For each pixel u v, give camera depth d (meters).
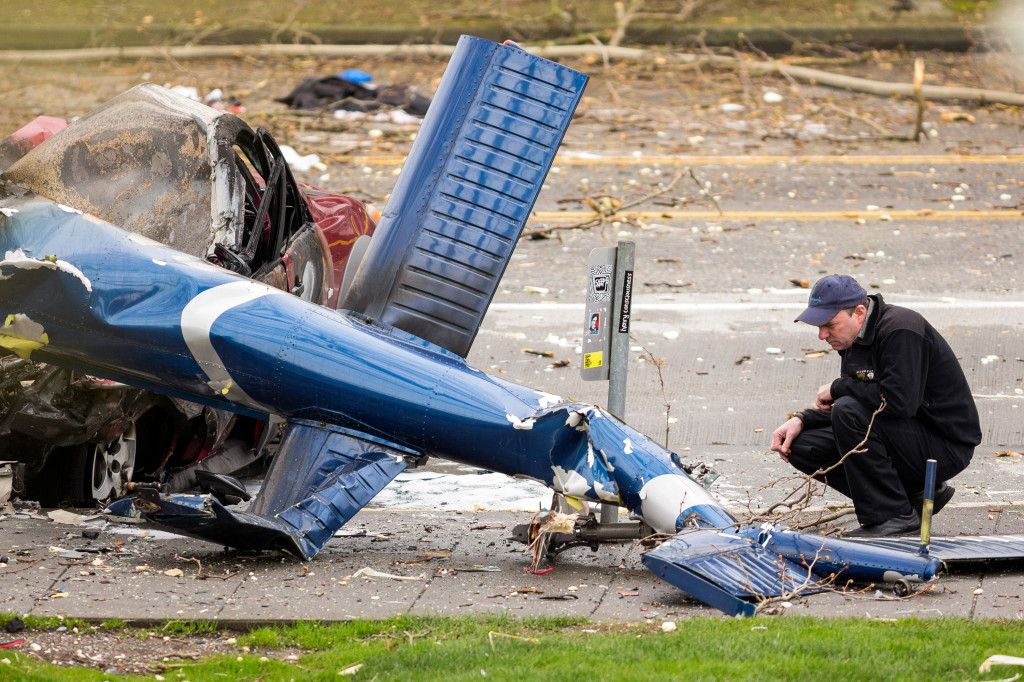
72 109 76.25
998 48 93.25
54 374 23.61
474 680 15.24
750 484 28.50
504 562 21.53
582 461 20.59
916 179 62.72
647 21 96.56
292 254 27.88
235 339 21.48
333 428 21.56
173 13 98.62
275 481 21.39
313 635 17.56
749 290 45.66
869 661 15.59
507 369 37.62
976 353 38.34
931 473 19.38
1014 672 15.11
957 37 93.62
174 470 26.86
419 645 16.70
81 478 24.75
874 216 55.78
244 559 21.25
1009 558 20.38
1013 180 62.34
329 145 68.94
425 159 25.06
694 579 18.41
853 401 21.86
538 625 17.80
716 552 19.16
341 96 78.19
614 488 20.41
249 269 24.53
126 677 15.92
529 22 95.56
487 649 16.44
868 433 21.23
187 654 17.06
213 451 26.66
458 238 24.58
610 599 19.27
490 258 24.66
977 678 15.02
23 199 23.33
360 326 22.27
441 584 20.00
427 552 22.06
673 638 16.67
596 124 76.62
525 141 25.41
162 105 26.05
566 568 21.12
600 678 15.12
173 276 22.06
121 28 93.44
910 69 89.38
